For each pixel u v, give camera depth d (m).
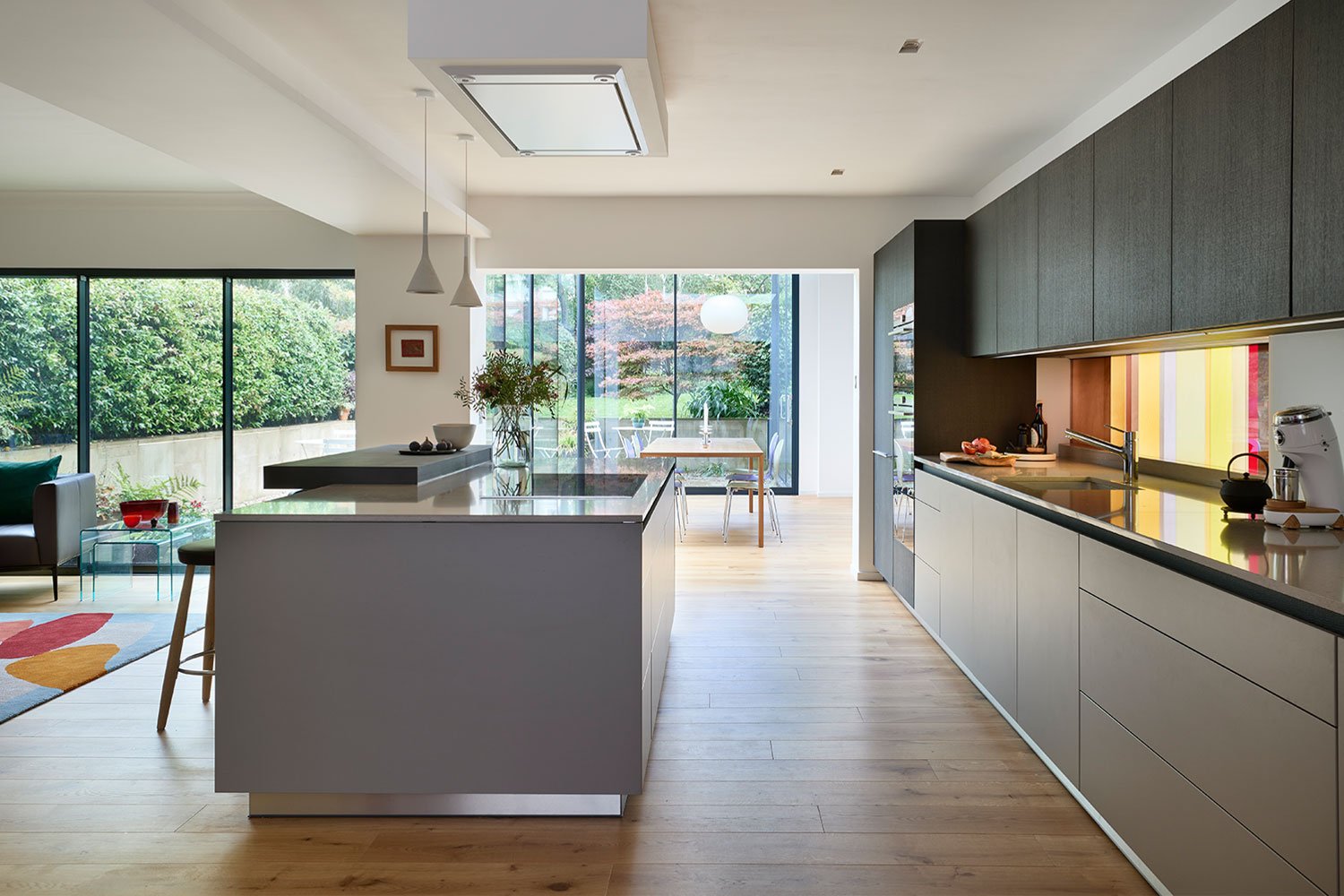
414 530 2.54
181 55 2.83
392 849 2.43
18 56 2.84
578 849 2.42
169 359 6.74
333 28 3.27
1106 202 3.16
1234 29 3.13
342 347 6.80
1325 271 1.96
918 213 6.07
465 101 2.88
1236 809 1.80
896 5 3.13
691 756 3.06
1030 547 3.05
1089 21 3.27
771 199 6.07
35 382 6.69
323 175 4.36
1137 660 2.24
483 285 6.32
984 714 3.47
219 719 2.56
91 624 4.91
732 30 3.33
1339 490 2.32
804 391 10.50
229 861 2.37
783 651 4.35
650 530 2.99
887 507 5.66
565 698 2.55
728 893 2.20
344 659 2.55
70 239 6.60
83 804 2.72
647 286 10.30
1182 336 3.19
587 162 5.18
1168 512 2.63
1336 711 1.50
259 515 2.52
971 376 5.02
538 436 9.77
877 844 2.45
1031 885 2.23
